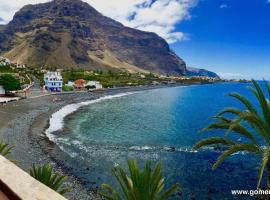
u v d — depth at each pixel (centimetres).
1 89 12119
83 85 19725
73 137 6134
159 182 968
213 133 6744
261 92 1414
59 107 10969
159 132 6919
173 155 4644
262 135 1449
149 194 951
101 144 5494
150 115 10162
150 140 5922
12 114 8450
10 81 12188
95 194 3186
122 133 6731
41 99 12481
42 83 18638
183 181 3478
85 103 13075
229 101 16512
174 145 5412
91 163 4266
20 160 4316
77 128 7275
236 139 5956
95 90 19488
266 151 1372
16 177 289
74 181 3522
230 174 3678
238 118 1390
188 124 8250
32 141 5562
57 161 4328
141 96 18225
